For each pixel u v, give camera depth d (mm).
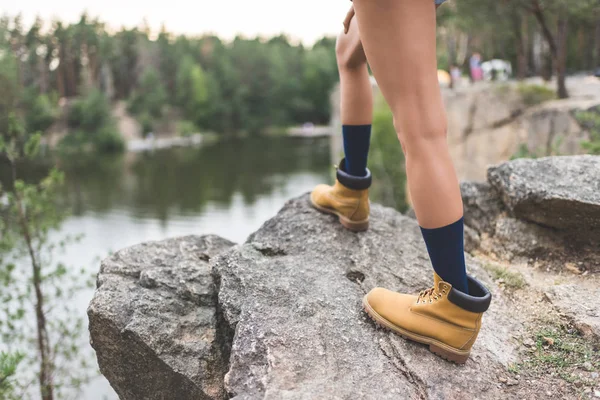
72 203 35188
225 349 2002
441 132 1568
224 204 36125
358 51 2053
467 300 1635
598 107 8016
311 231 2506
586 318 1941
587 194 2334
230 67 102250
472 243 2764
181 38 112062
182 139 84625
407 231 2668
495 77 16938
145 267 2379
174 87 103625
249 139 86688
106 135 68188
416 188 1575
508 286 2291
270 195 38938
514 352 1848
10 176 29641
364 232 2539
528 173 2602
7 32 82312
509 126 10625
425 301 1755
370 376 1628
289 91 108500
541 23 10406
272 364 1632
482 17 12320
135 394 2094
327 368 1641
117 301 2133
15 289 5848
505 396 1613
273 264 2242
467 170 11336
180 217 31828
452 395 1587
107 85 98375
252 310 1920
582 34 21969
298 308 1927
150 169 53344
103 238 25406
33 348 5918
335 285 2105
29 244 6043
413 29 1483
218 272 2236
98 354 2127
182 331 2053
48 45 90250
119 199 37438
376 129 17750
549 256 2492
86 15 96062
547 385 1669
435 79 1554
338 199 2486
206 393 1897
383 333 1833
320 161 56469
